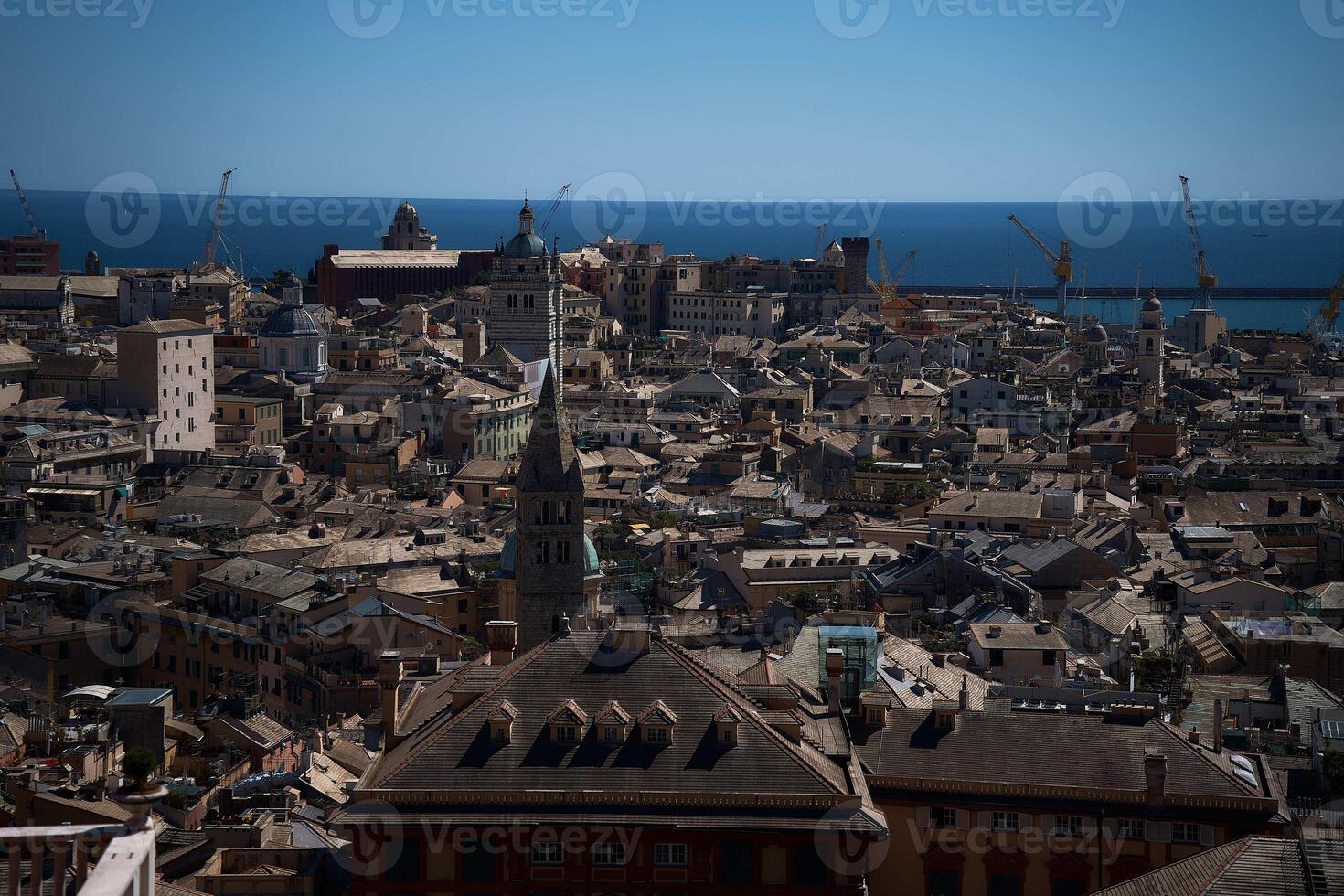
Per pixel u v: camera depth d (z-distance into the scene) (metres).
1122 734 130.38
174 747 171.75
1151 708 139.38
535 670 124.06
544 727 120.19
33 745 162.62
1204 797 124.25
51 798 139.38
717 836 115.31
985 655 189.75
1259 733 157.12
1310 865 109.12
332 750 166.38
